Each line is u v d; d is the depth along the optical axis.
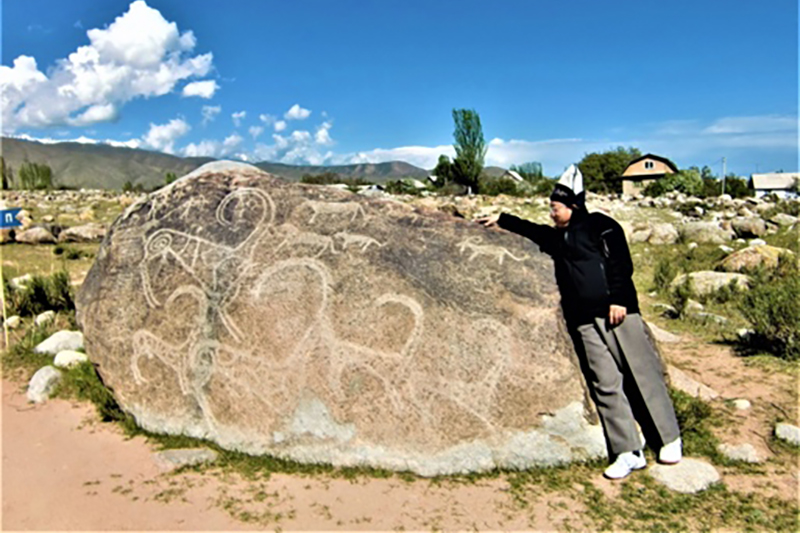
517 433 3.88
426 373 3.96
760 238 13.80
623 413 3.83
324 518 3.41
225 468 3.96
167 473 3.91
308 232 4.52
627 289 3.85
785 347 5.86
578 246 3.91
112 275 4.80
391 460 3.88
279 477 3.85
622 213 19.50
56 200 28.42
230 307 4.36
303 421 4.05
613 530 3.28
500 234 4.39
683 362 5.87
